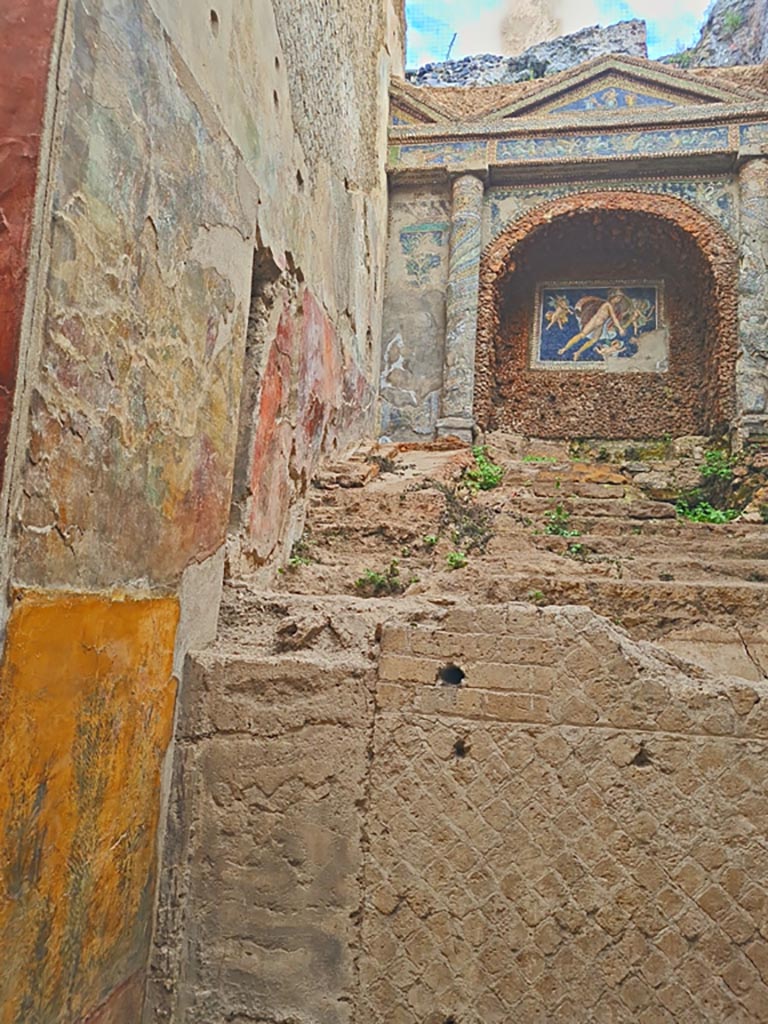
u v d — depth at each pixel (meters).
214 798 3.01
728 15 14.98
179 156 3.09
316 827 2.96
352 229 7.75
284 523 4.82
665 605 4.19
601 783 2.87
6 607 2.02
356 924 2.89
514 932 2.82
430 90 11.12
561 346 10.80
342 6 7.24
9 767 2.04
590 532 5.79
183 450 3.11
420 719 3.00
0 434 2.02
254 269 4.45
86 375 2.38
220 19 3.59
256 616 3.54
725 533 5.68
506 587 4.32
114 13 2.55
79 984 2.41
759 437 8.88
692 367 10.39
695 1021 2.69
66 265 2.27
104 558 2.51
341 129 7.14
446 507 5.59
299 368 5.24
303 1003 2.85
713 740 2.85
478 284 10.01
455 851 2.89
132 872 2.72
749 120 9.65
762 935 2.71
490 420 10.13
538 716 2.95
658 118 9.83
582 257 10.92
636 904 2.78
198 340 3.27
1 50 2.20
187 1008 2.87
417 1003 2.82
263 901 2.93
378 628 3.11
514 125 10.20
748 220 9.45
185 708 3.07
